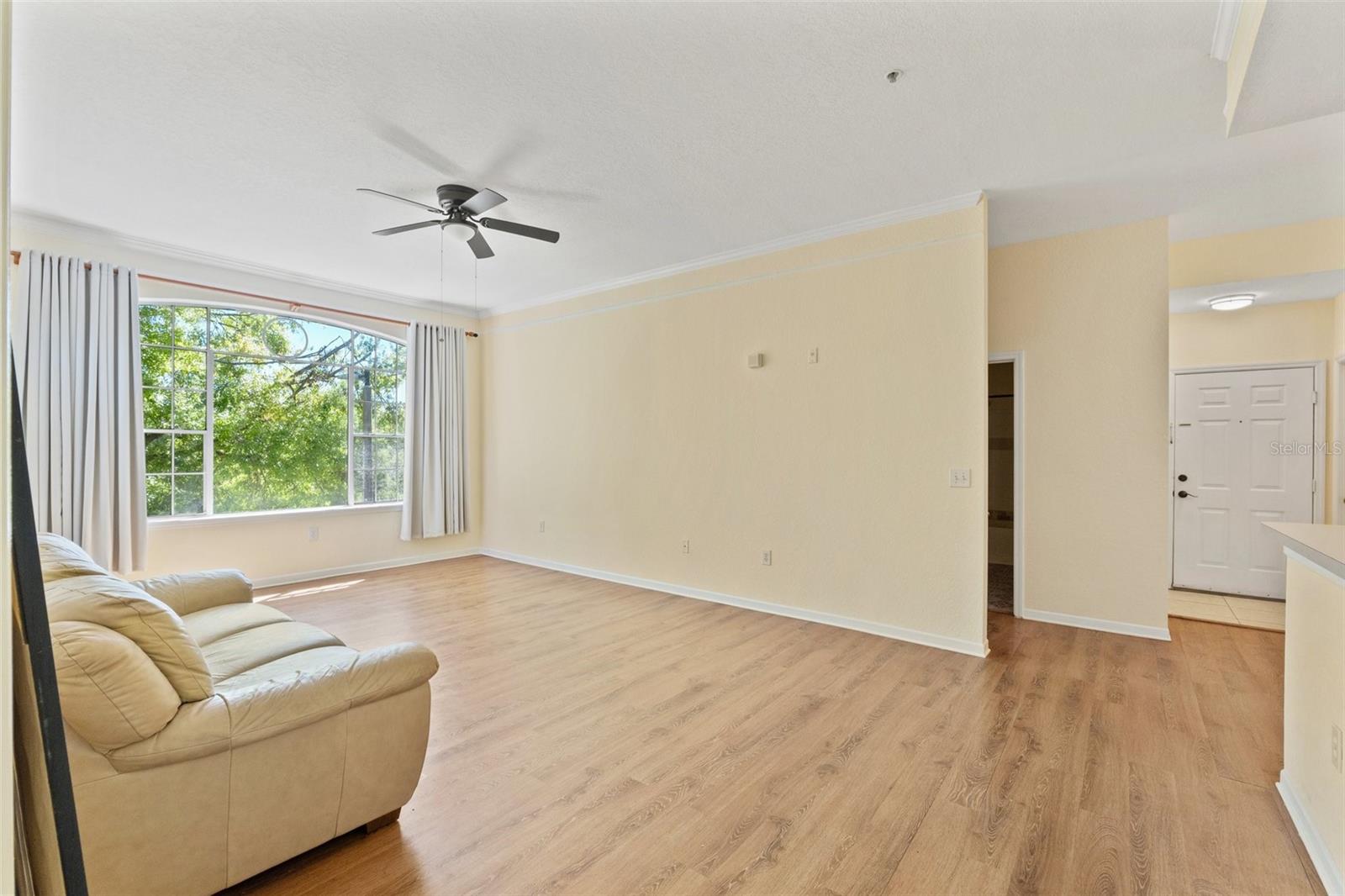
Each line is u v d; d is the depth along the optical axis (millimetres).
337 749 1766
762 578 4422
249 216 3799
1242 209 3629
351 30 2100
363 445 5859
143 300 4441
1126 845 1844
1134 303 3828
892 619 3818
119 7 1962
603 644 3689
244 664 2234
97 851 1396
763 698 2910
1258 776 2211
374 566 5824
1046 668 3273
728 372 4609
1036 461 4133
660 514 5055
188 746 1492
